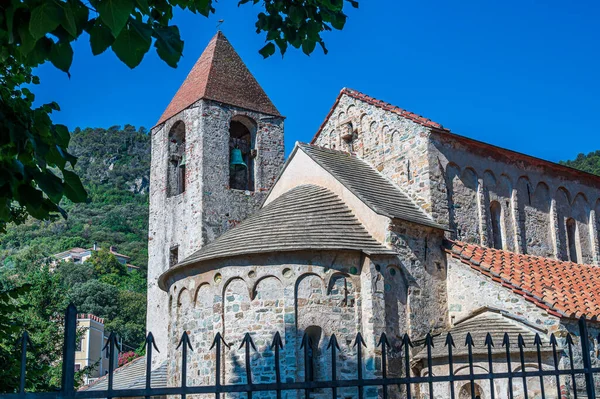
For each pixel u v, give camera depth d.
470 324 20.23
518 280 20.22
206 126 28.53
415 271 21.00
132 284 84.25
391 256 20.36
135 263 92.44
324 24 8.74
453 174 24.31
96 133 131.25
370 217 21.12
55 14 4.94
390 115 25.16
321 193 22.59
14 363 11.87
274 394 18.52
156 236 29.97
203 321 20.31
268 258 19.39
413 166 23.88
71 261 84.31
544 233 27.09
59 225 102.50
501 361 18.11
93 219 105.94
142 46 5.46
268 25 8.63
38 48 5.50
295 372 18.48
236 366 19.16
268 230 20.31
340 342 18.95
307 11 8.54
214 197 27.91
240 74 30.94
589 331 19.48
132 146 128.50
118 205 111.62
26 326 13.20
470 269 21.30
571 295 20.14
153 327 28.94
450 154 24.30
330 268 19.34
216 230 27.61
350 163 24.97
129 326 68.44
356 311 19.34
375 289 19.48
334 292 19.25
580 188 29.30
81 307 68.69
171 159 30.34
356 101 26.80
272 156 30.27
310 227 20.30
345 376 18.72
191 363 20.44
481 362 18.34
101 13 4.95
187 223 28.09
